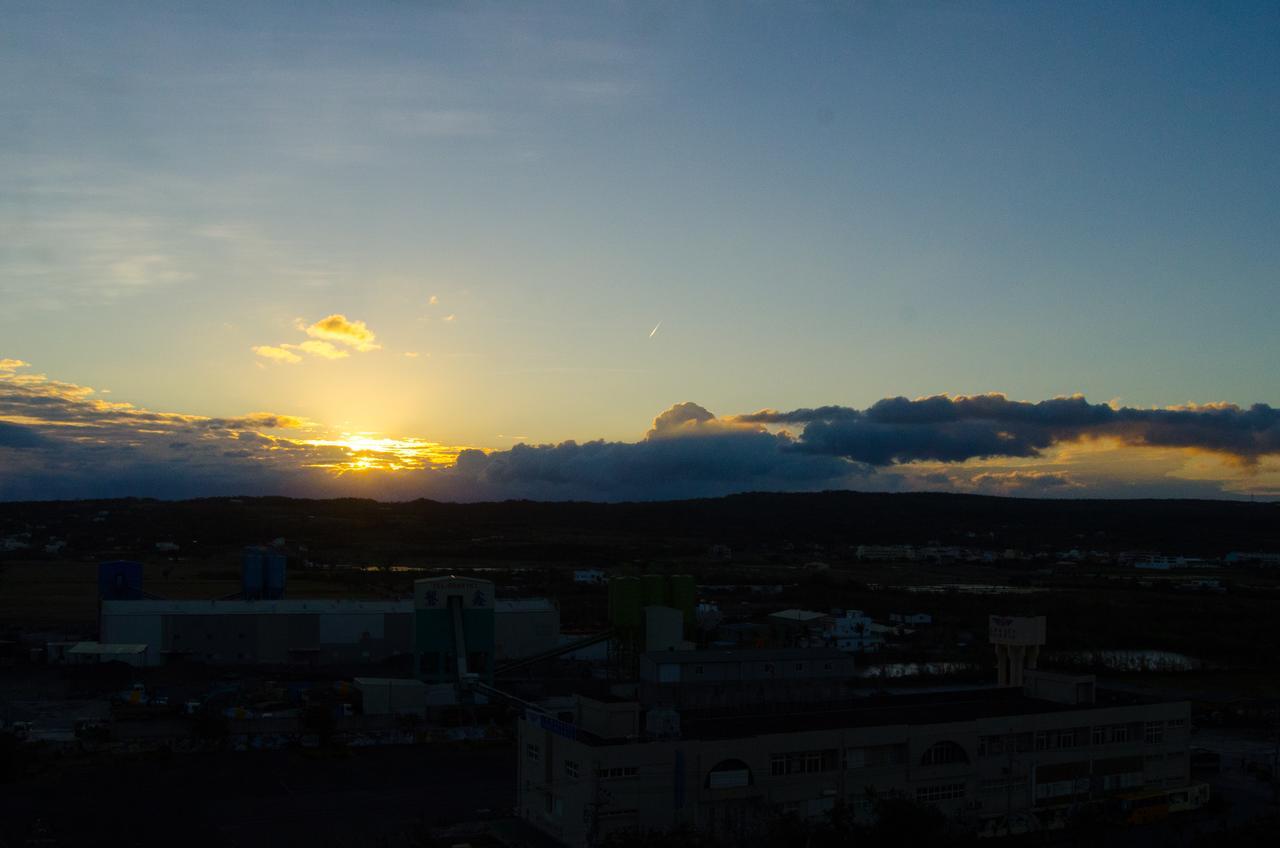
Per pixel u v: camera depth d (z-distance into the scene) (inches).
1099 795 3794.3
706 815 3208.7
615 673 6205.7
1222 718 5526.6
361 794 3828.7
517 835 3336.6
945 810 3531.0
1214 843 3137.3
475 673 5890.8
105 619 6732.3
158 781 3966.5
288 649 6924.2
